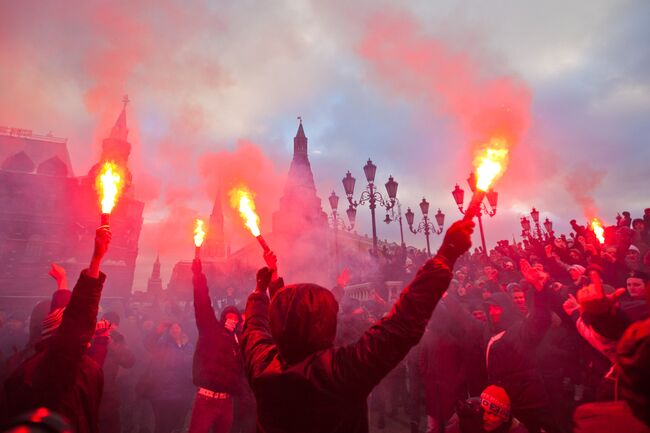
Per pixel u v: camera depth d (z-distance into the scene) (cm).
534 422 297
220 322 453
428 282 125
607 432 143
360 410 131
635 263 537
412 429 564
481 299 637
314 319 139
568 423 395
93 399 213
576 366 431
